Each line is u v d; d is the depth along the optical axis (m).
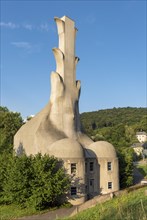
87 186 56.50
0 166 52.56
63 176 48.88
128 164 64.38
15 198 46.72
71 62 63.56
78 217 34.44
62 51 63.44
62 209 47.31
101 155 59.34
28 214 44.16
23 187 46.44
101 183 58.62
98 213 33.31
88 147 61.09
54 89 61.47
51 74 62.16
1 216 43.12
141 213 29.75
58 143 54.19
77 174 52.78
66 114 61.00
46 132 58.22
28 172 47.03
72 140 55.03
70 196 50.97
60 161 52.19
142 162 128.88
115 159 60.28
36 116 62.81
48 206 48.00
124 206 33.31
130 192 45.66
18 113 87.62
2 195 50.59
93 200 42.62
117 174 60.31
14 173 46.81
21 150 61.47
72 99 62.09
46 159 48.88
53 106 60.97
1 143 66.62
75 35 65.38
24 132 62.44
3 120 83.31
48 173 47.12
